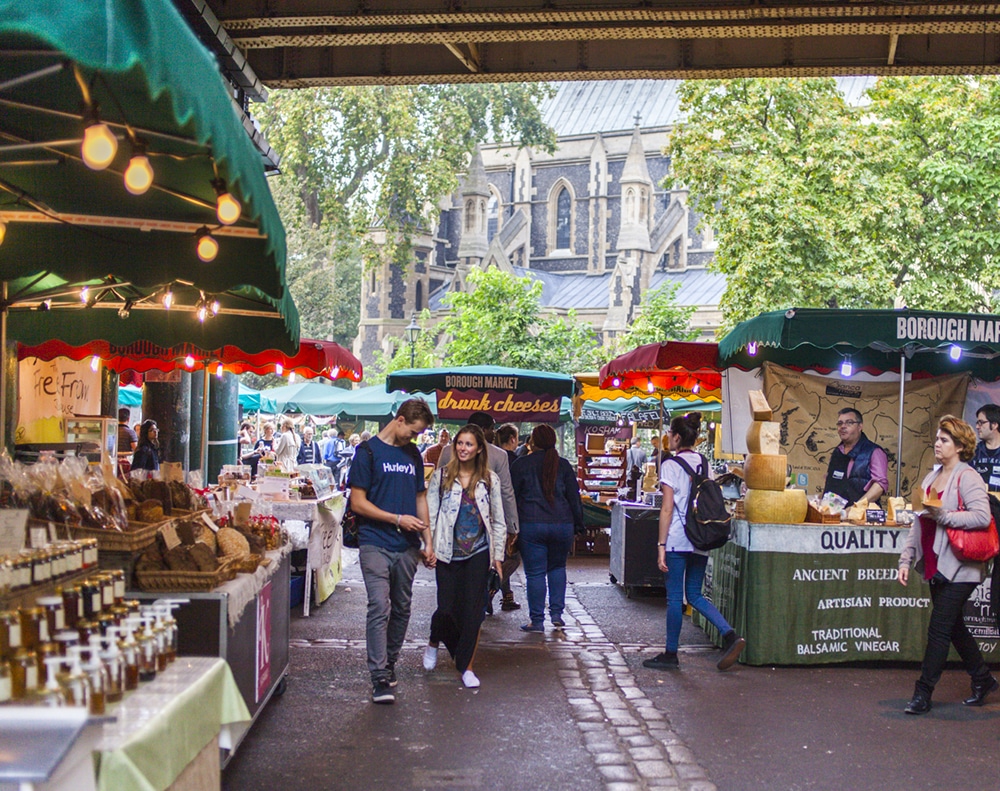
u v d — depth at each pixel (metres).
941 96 25.33
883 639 8.52
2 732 2.46
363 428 40.91
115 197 5.47
